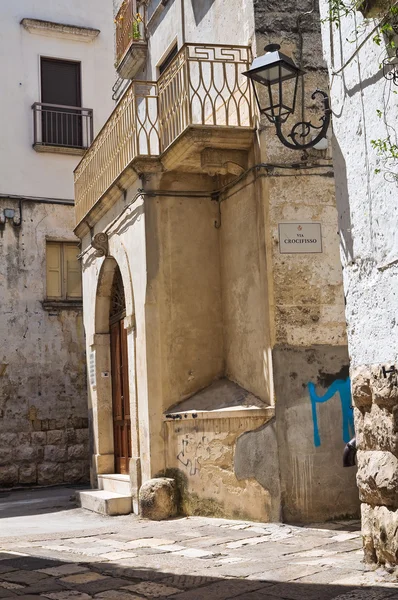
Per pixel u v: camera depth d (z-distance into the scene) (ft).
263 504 31.14
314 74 33.32
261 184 32.32
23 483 56.95
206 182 37.99
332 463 31.27
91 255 47.21
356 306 21.89
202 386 36.99
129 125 38.68
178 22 42.27
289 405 31.30
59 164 61.62
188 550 26.37
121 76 51.49
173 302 37.11
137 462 37.76
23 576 22.79
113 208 42.42
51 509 42.14
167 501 34.86
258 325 33.04
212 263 37.78
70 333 59.67
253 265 33.81
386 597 18.13
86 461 59.00
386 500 20.29
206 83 38.34
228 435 32.89
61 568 23.80
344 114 22.67
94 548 27.61
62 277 60.34
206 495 33.81
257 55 33.06
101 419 45.78
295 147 27.50
